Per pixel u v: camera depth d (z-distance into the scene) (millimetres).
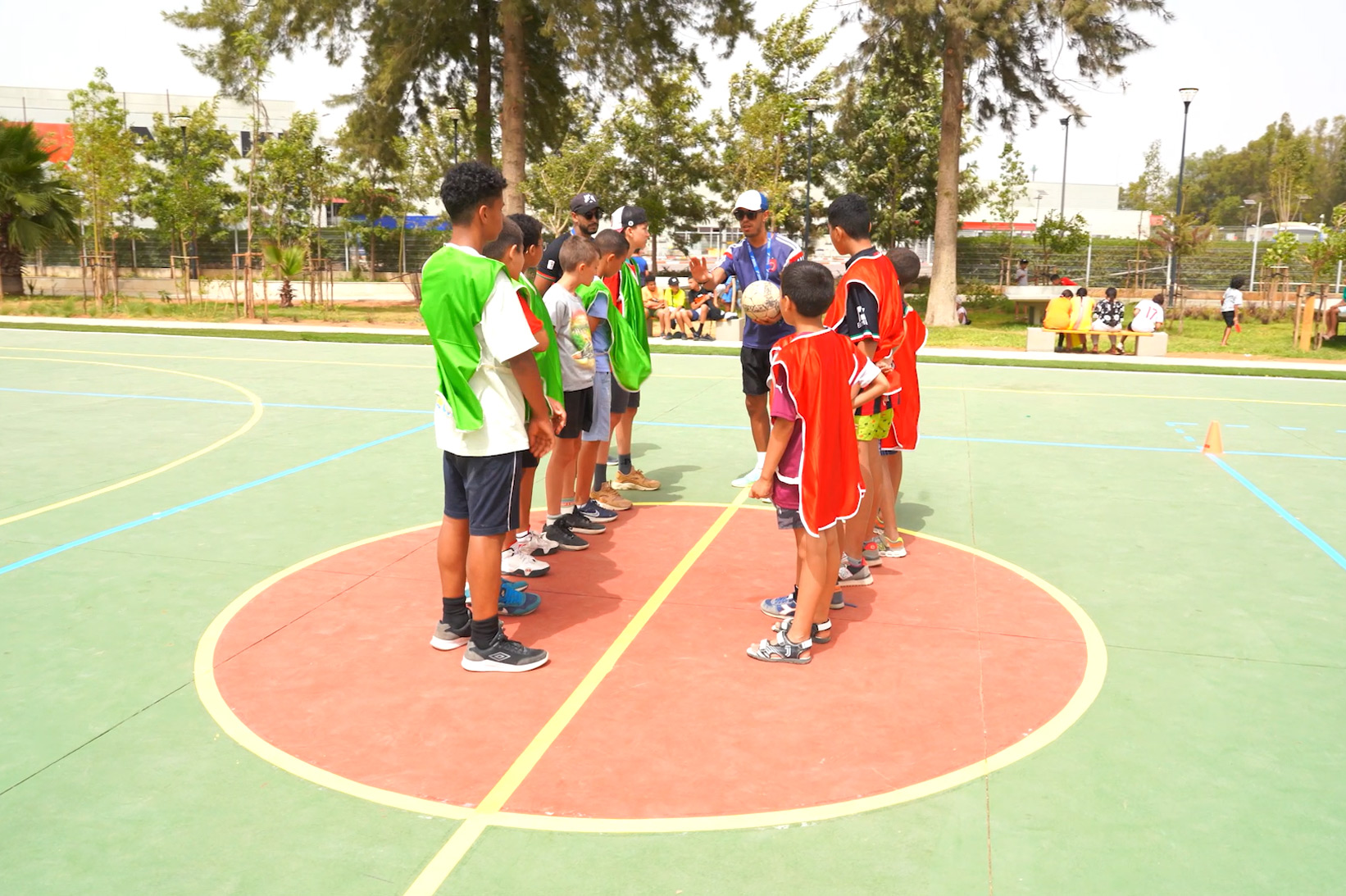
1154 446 9102
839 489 4141
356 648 4348
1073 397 12414
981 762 3385
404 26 22500
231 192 38750
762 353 7027
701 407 11203
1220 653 4344
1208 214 105938
